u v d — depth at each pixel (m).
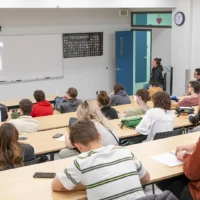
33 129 4.01
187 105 5.11
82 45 8.90
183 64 8.01
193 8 7.65
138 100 4.48
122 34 9.16
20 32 8.10
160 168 2.31
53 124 4.49
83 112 3.06
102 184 1.82
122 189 1.82
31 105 4.34
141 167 2.02
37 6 6.55
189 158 2.19
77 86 9.09
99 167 1.85
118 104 5.65
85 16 8.79
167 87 8.57
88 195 1.85
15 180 2.18
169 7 7.89
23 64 8.27
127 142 3.80
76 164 1.88
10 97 8.29
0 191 2.04
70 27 8.66
